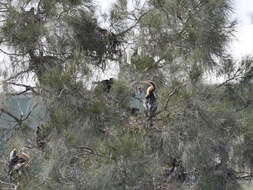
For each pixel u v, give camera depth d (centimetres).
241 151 1274
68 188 1136
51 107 1198
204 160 1226
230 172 1291
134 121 1250
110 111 1235
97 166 1102
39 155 1252
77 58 1266
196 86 1232
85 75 1218
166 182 1239
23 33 1365
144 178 1129
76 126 1183
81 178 1138
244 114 1302
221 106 1243
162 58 1301
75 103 1200
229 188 1272
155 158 1183
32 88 1362
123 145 1079
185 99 1202
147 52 1340
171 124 1216
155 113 1245
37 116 1288
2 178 1318
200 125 1211
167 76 1287
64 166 1146
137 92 1305
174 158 1252
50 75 1193
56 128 1141
